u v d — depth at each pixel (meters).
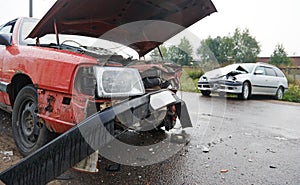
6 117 4.63
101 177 2.60
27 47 3.14
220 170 2.91
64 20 2.86
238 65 10.81
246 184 2.60
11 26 3.97
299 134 4.75
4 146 3.28
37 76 2.71
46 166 2.07
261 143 4.06
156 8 3.06
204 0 2.95
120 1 2.76
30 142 2.96
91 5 2.65
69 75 2.39
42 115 2.61
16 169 2.09
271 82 10.99
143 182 2.54
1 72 3.50
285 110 7.91
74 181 2.48
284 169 3.01
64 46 3.17
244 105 8.59
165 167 2.93
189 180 2.63
